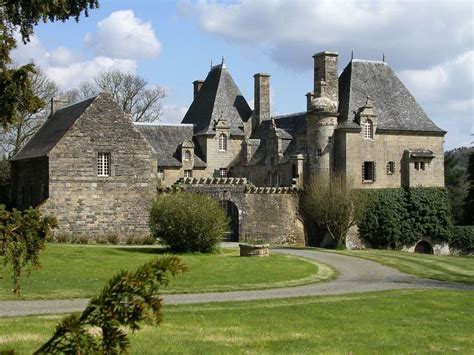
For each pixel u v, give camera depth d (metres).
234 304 19.27
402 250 55.12
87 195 42.66
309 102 58.31
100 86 82.69
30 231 7.26
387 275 31.00
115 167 43.62
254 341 13.52
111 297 4.66
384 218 54.34
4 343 12.11
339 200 51.06
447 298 21.92
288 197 53.81
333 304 19.67
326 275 29.56
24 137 63.88
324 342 13.76
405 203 55.97
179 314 16.78
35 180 44.81
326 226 52.38
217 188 51.12
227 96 68.06
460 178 86.00
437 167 58.50
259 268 29.92
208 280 25.55
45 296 20.09
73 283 23.16
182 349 12.45
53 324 14.48
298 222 54.03
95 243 42.16
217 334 14.14
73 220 42.19
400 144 57.31
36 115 64.19
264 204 52.69
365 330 15.43
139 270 4.73
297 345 13.26
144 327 14.60
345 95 57.56
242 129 66.56
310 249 46.69
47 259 30.20
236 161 65.44
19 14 18.58
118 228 43.47
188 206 36.47
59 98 52.72
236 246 44.44
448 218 57.25
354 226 53.84
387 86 59.62
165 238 36.53
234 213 52.44
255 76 67.69
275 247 48.69
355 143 55.22
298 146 58.75
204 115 66.94
